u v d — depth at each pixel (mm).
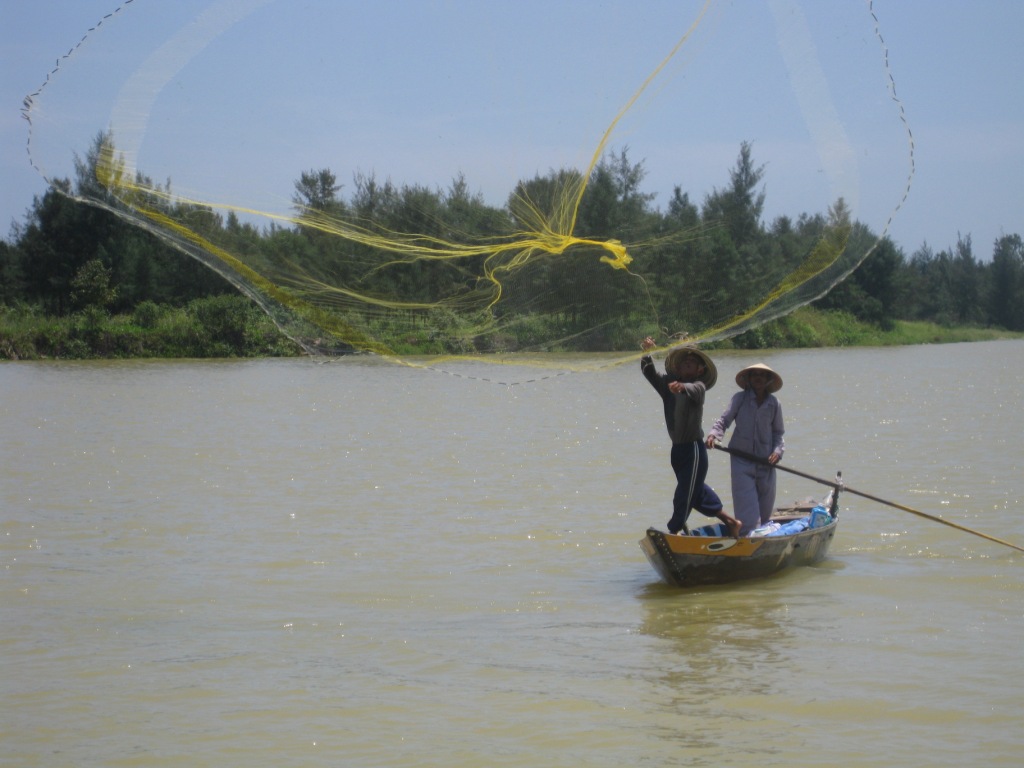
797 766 5508
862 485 13672
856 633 7684
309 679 6957
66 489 13961
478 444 18328
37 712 6445
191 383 31984
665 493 13438
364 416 23109
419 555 10391
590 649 7484
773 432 9789
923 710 6191
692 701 6430
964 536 10758
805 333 39250
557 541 10945
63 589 9219
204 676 7039
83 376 35031
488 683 6828
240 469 15656
